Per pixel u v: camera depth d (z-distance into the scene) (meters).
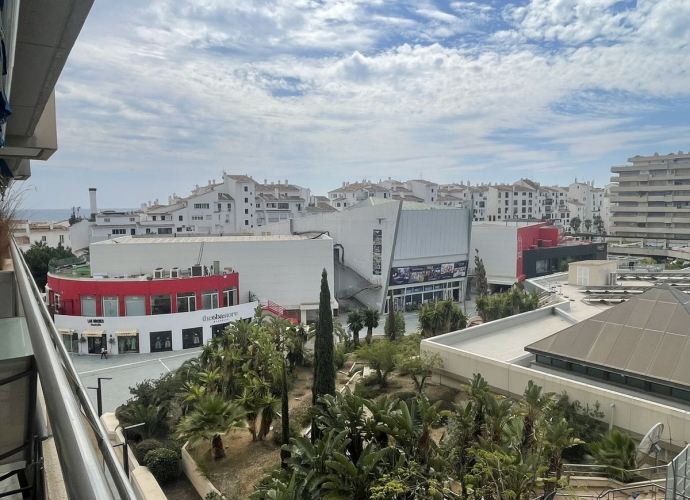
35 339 3.49
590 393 21.66
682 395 20.80
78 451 2.05
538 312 37.81
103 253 51.19
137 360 42.72
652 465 18.70
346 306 62.81
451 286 69.56
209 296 48.41
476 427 17.03
